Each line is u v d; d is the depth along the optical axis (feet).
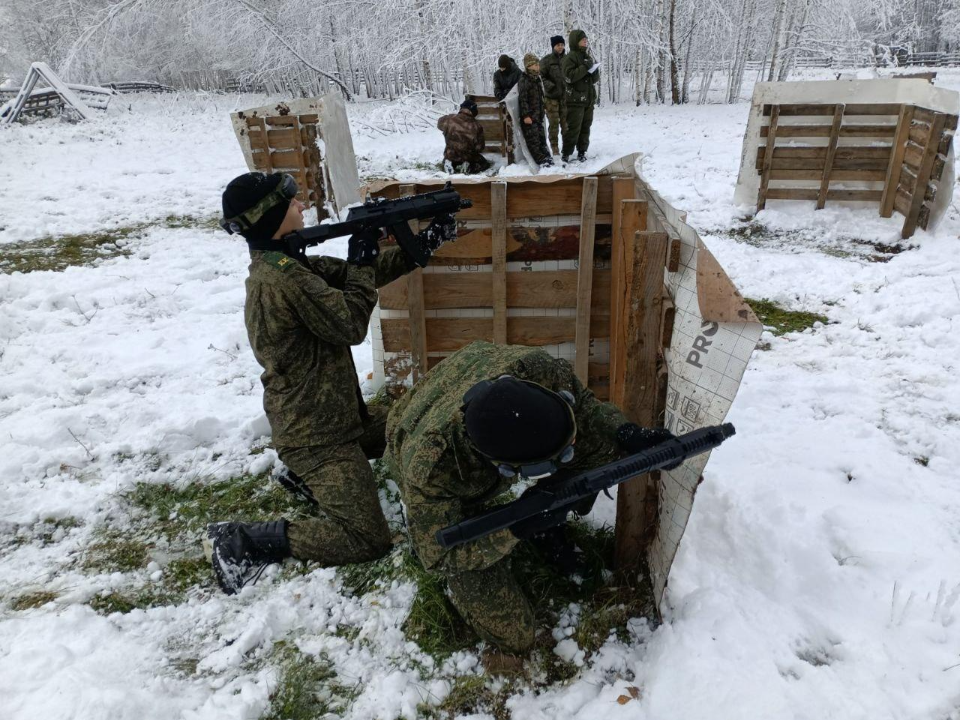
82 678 6.51
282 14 60.39
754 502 8.68
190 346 14.67
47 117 56.13
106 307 16.92
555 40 28.76
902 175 18.30
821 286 15.47
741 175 20.59
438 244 8.11
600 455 6.80
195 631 7.41
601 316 9.81
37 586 8.19
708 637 6.50
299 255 7.77
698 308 5.60
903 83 18.92
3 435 11.16
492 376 5.82
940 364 11.90
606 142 34.71
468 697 6.48
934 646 6.40
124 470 10.41
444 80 59.11
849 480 9.22
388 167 32.73
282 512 9.43
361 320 7.64
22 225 23.58
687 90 63.46
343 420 8.09
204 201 27.07
